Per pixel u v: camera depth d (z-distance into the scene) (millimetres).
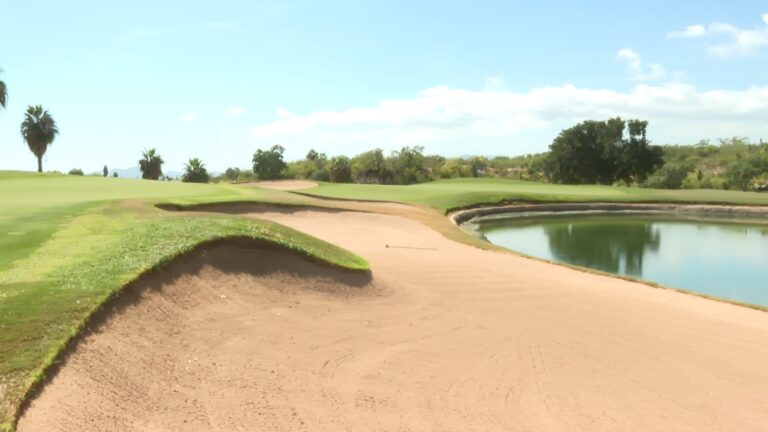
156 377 7016
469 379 8484
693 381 9156
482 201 45531
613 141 86000
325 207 28547
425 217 31234
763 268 25516
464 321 11695
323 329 10133
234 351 8406
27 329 6730
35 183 34281
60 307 7398
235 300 10398
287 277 12016
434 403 7496
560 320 12477
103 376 6488
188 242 11148
